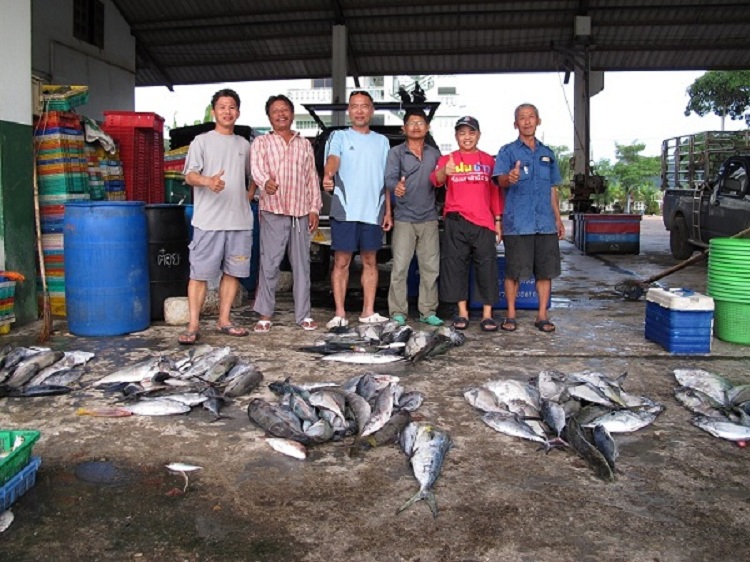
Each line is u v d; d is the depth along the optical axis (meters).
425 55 15.68
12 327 5.82
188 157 5.27
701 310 4.99
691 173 12.88
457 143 5.84
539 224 5.61
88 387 4.14
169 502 2.72
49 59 11.38
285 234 5.62
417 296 7.00
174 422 3.59
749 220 8.92
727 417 3.63
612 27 14.66
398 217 5.90
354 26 14.67
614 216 12.74
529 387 3.82
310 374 4.45
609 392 3.80
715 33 14.73
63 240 5.60
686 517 2.62
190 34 15.03
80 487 2.84
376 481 2.92
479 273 5.82
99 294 5.43
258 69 16.59
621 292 7.70
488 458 3.16
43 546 2.39
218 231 5.29
